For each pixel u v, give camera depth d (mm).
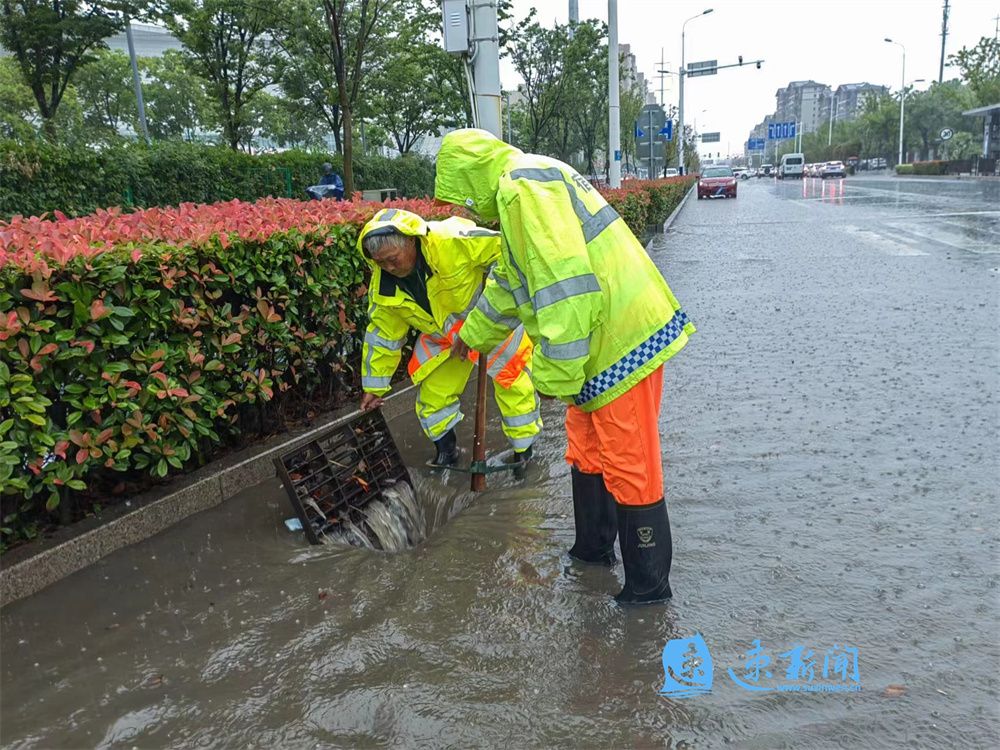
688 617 2980
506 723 2457
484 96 7922
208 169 18328
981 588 3076
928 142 72688
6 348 3225
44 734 2498
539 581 3312
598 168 38562
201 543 3773
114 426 3680
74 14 17250
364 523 4094
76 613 3186
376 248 3930
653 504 2984
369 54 21797
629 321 2807
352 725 2486
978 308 8195
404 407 5898
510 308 3141
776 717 2432
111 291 3580
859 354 6672
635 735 2383
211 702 2623
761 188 56188
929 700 2473
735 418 5230
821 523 3678
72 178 14375
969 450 4449
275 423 4953
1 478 3072
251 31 21609
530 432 4582
